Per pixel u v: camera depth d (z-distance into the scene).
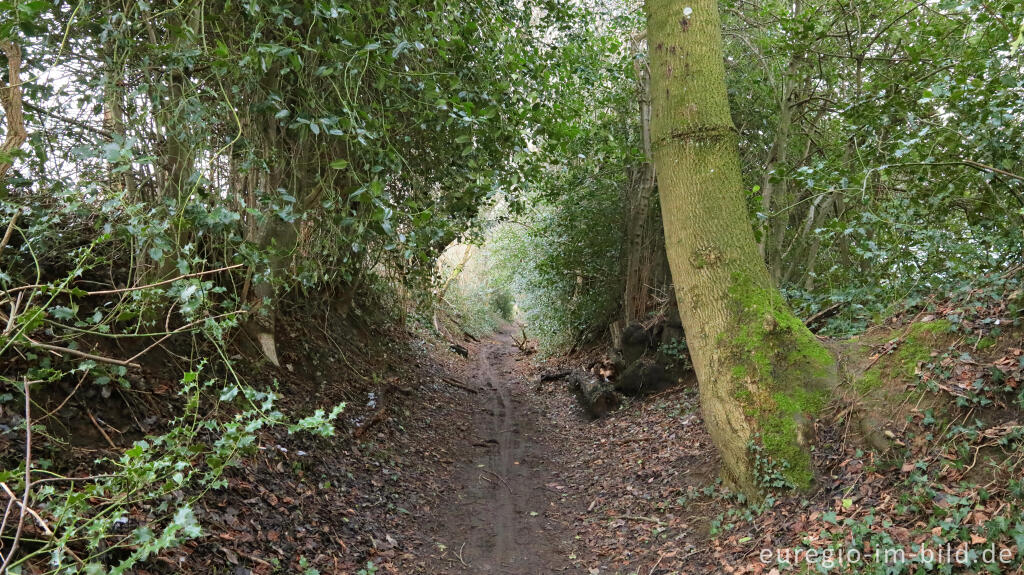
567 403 10.79
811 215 7.61
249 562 3.61
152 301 3.66
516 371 15.94
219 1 4.65
